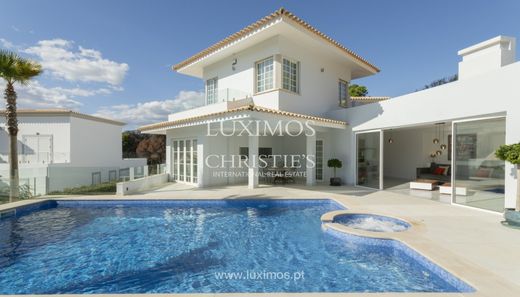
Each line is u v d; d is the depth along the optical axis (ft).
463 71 33.30
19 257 18.97
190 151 49.01
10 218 29.04
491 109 25.63
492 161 25.76
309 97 45.83
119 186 37.35
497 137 25.52
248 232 23.93
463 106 28.40
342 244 20.53
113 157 75.25
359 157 44.27
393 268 16.51
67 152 60.44
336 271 16.31
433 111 31.94
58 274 16.37
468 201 27.89
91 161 66.74
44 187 41.60
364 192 38.45
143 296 10.64
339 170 47.65
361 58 52.39
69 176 49.03
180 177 52.06
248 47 45.14
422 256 15.48
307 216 28.86
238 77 47.21
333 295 10.62
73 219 28.60
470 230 20.03
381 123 39.60
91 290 14.48
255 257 18.63
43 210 32.32
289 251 19.57
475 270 13.07
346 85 55.11
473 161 27.50
